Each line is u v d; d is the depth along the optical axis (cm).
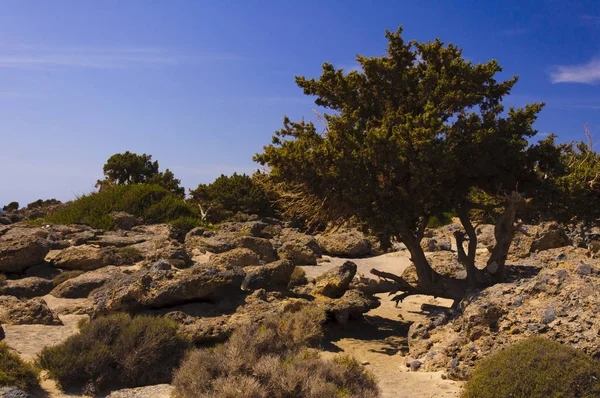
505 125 1564
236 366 921
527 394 827
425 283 1700
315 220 1678
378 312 2009
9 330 1460
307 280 2197
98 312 1488
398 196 1509
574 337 1052
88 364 1072
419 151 1416
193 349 1198
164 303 1505
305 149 1549
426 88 1587
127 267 2434
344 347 1505
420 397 1029
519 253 2508
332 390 852
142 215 4022
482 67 1625
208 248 2908
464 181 1645
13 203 6397
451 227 3872
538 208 1647
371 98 1678
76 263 2441
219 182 5241
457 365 1153
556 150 1598
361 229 1692
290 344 1065
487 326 1205
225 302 1562
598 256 1778
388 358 1386
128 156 6544
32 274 2338
